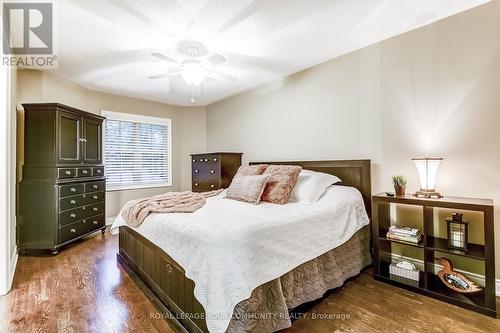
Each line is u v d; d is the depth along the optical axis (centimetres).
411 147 255
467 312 184
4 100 215
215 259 140
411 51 253
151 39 257
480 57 214
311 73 342
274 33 251
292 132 370
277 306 160
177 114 545
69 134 327
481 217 215
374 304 195
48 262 281
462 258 225
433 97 240
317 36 259
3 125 213
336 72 314
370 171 283
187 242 161
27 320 175
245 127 452
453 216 208
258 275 149
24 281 234
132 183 483
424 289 208
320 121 334
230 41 266
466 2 210
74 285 227
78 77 364
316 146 339
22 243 298
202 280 140
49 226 302
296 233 183
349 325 169
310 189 255
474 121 218
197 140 554
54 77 357
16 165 301
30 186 301
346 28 245
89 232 359
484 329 164
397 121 265
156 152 517
